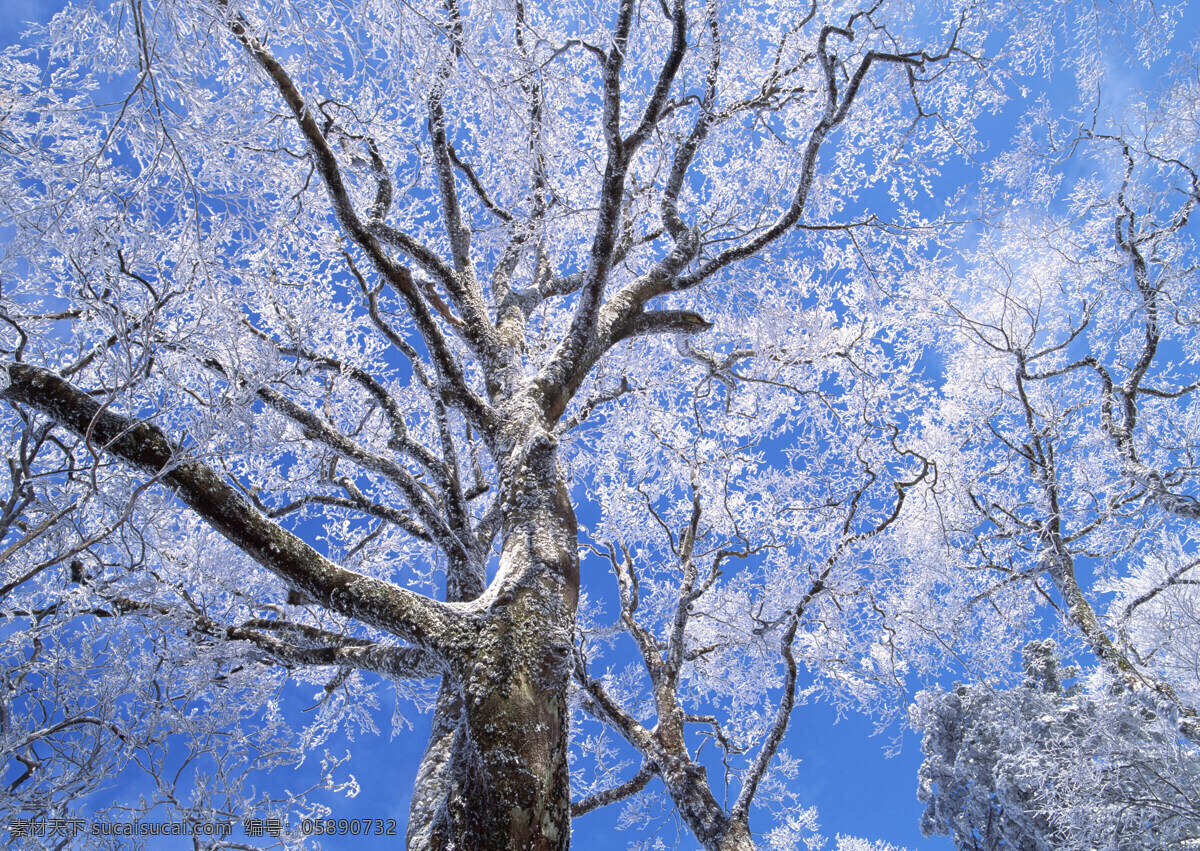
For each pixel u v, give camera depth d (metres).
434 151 5.62
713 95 5.98
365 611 3.41
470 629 3.41
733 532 8.33
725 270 6.86
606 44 4.91
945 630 7.87
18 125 3.51
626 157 4.43
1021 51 6.65
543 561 3.77
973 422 9.45
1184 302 8.15
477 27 4.12
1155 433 9.48
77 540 3.87
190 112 3.33
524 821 2.94
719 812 5.08
